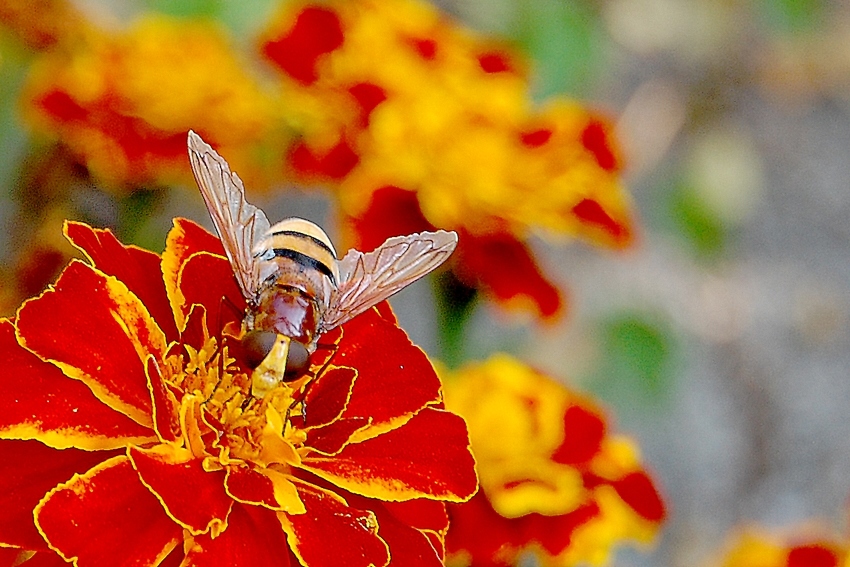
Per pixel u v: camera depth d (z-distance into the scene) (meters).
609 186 0.39
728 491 0.56
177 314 0.32
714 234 0.58
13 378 0.31
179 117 0.40
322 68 0.40
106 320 0.31
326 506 0.31
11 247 0.41
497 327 0.52
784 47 0.74
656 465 0.56
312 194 0.52
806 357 0.63
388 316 0.34
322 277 0.33
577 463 0.36
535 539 0.35
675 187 0.59
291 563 0.31
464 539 0.35
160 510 0.31
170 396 0.31
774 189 0.73
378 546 0.31
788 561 0.38
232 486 0.31
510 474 0.36
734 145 0.64
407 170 0.38
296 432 0.32
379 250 0.33
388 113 0.39
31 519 0.31
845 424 0.60
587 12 0.44
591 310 0.60
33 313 0.31
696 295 0.64
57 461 0.31
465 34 0.42
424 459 0.32
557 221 0.38
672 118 0.67
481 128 0.39
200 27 0.41
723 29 0.71
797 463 0.58
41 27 0.41
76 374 0.31
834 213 0.73
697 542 0.53
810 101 0.78
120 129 0.39
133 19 0.48
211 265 0.33
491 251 0.39
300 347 0.32
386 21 0.40
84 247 0.32
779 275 0.68
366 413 0.32
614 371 0.45
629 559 0.52
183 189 0.41
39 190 0.41
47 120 0.39
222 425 0.32
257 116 0.40
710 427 0.58
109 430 0.31
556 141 0.39
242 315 0.32
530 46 0.43
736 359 0.61
